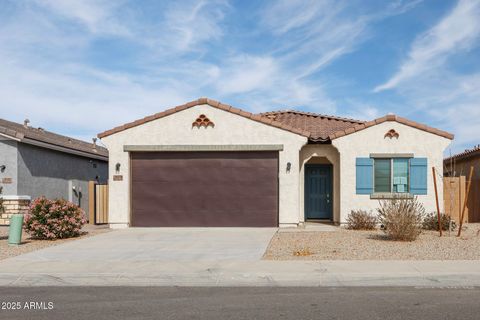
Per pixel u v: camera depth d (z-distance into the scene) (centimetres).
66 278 1015
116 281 995
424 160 1848
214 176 1873
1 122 2330
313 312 736
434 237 1549
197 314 730
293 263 1120
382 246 1356
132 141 1888
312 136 1911
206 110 1869
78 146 2627
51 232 1559
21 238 1571
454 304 780
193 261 1165
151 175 1895
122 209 1880
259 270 1047
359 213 1783
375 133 1861
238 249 1338
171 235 1652
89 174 2758
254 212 1856
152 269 1073
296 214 1830
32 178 2159
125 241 1516
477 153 2261
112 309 764
